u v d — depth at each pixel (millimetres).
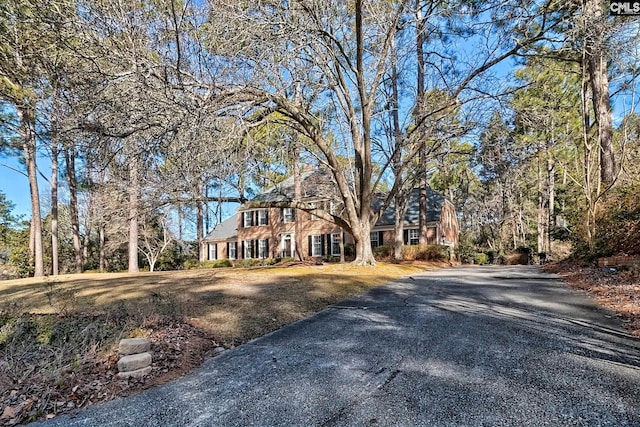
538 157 18172
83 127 7750
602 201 9969
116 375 3783
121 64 7898
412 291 8211
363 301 7246
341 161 16766
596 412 2680
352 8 11688
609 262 8945
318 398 3100
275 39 8938
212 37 8680
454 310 6125
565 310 5805
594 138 10625
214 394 3305
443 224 23672
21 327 4984
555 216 22688
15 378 3648
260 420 2779
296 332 5258
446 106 11820
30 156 16078
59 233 26062
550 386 3131
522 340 4406
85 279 11648
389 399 3010
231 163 9492
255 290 8219
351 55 13086
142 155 8156
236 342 4938
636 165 10836
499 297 7109
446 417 2682
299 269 12469
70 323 5238
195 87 8516
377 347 4379
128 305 6625
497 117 11883
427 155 13703
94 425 2844
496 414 2699
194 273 12352
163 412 3004
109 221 18312
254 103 9648
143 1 8633
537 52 11508
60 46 8586
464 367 3633
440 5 11469
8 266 21609
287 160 13391
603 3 9219
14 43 10461
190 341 4773
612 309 5637
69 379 3631
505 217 27625
